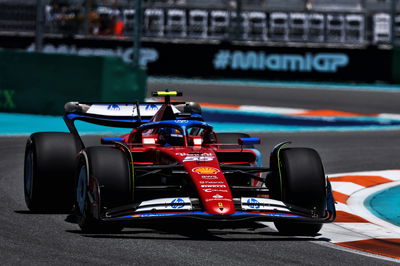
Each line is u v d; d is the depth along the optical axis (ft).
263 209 82.99
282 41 396.78
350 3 427.33
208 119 257.55
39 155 98.02
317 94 346.13
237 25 395.96
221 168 90.84
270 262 74.69
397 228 99.71
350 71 393.50
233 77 395.55
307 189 87.20
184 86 358.23
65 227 89.97
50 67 242.37
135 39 281.95
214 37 398.01
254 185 102.22
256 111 285.64
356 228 98.27
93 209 82.64
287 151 89.86
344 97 337.31
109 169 83.41
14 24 388.16
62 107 242.17
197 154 89.20
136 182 96.12
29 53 243.60
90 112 115.03
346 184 135.54
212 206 79.41
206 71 394.73
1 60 245.86
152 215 79.41
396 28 395.75
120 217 80.07
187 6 396.78
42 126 217.36
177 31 398.01
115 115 116.88
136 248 78.79
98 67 239.71
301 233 90.74
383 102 323.57
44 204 99.09
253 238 86.63
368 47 391.45
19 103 245.65
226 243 82.94
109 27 389.19
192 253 77.20
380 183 137.80
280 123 251.19
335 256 78.95
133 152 93.76
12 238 82.89
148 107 119.14
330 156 171.63
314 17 394.93
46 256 74.54
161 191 97.09
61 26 388.16
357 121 262.06
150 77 393.91
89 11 388.57
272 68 395.75
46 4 387.55
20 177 128.77
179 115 111.14
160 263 72.69
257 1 419.13
